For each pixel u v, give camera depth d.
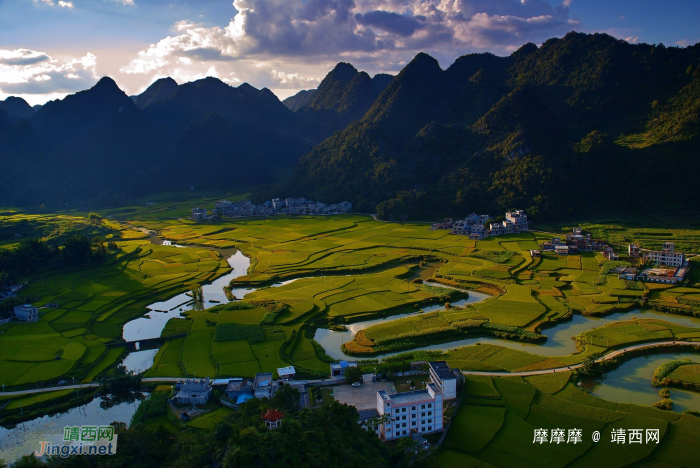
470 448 105.06
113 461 93.25
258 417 105.50
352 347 160.00
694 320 176.50
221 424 100.06
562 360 144.00
